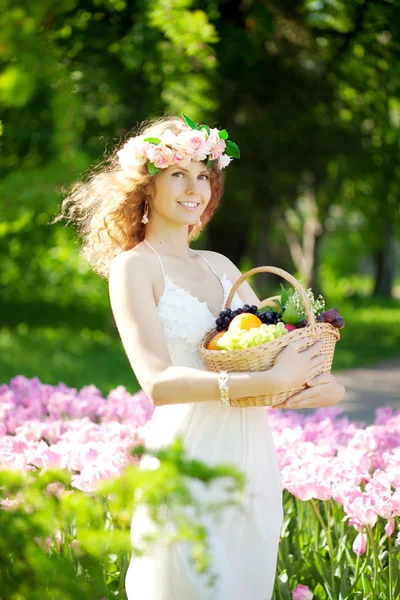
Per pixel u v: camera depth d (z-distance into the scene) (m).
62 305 24.50
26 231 16.97
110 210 3.77
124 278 3.45
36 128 7.16
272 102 16.69
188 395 3.21
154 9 11.43
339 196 21.97
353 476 4.16
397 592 3.93
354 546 4.02
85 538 2.20
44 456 4.12
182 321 3.47
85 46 12.54
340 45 15.97
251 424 3.46
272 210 18.83
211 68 13.50
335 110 17.33
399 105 18.75
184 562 3.20
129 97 13.30
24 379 6.49
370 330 23.56
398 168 18.75
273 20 14.76
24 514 2.21
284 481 4.18
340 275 49.25
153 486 2.09
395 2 14.62
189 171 3.62
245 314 3.38
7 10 2.15
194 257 3.79
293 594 3.83
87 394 6.26
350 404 11.55
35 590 2.21
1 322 20.47
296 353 3.27
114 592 3.92
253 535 3.38
